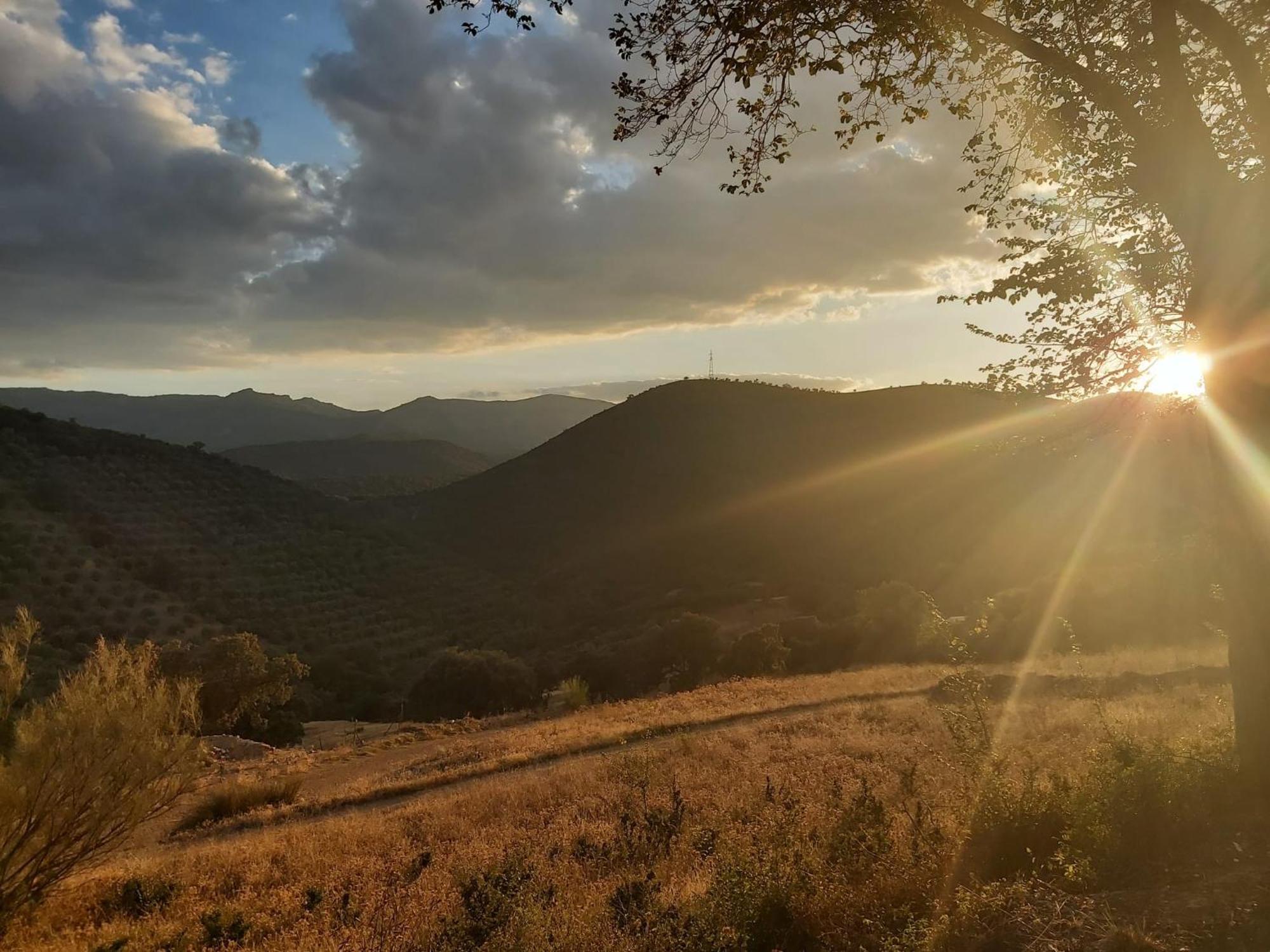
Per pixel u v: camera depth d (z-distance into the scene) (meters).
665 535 107.06
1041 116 7.80
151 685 8.70
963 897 4.23
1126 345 7.48
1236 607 5.81
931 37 6.62
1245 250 5.76
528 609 91.75
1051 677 19.03
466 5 6.12
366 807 14.65
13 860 7.43
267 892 8.23
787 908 4.57
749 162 7.51
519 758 17.23
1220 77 7.19
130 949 6.45
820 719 17.56
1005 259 8.39
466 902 5.63
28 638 8.16
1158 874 4.43
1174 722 10.28
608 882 6.64
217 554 87.38
